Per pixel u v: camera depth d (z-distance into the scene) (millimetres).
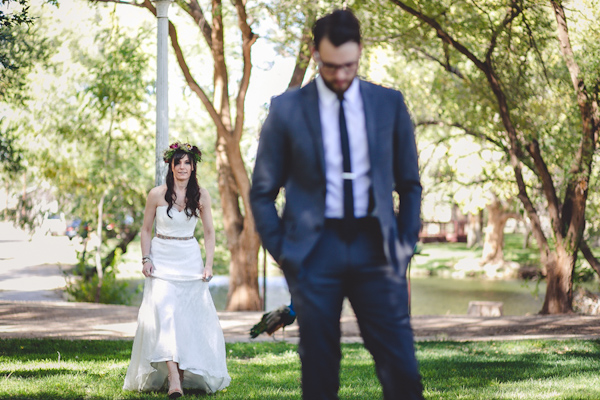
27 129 19531
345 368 7176
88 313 13109
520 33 14781
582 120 14625
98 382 5859
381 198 2609
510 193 20719
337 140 2641
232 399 5309
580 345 9422
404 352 2617
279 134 2693
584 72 13898
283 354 8352
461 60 16609
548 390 5684
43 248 38344
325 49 2514
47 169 19703
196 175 5773
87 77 20375
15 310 13023
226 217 18625
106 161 19375
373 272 2625
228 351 8438
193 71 21328
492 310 16578
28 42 14938
